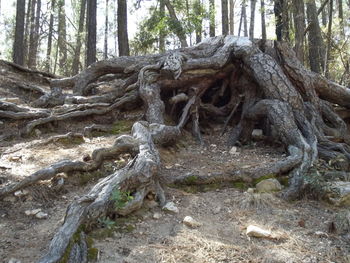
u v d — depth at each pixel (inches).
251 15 520.4
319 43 565.3
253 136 265.9
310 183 181.5
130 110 298.0
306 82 280.1
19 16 621.3
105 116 284.7
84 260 116.8
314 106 276.4
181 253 126.4
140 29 666.2
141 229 140.6
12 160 197.9
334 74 615.5
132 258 121.7
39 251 124.0
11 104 268.7
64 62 1106.7
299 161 200.5
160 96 291.3
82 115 274.2
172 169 203.9
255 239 140.2
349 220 149.3
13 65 411.5
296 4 512.7
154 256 123.6
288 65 281.7
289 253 130.9
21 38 621.0
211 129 294.5
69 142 233.9
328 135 261.9
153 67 283.6
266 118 263.0
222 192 182.7
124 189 150.9
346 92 304.2
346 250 134.6
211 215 159.0
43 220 146.1
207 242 134.5
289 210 166.6
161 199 162.7
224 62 289.1
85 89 339.3
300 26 507.2
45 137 245.4
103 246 126.3
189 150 248.1
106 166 190.1
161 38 636.7
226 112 302.0
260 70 268.7
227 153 246.2
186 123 284.0
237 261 124.3
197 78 290.8
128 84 308.3
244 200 170.4
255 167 198.2
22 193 158.9
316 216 162.4
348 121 324.5
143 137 197.5
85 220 129.4
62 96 317.7
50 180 172.7
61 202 161.3
